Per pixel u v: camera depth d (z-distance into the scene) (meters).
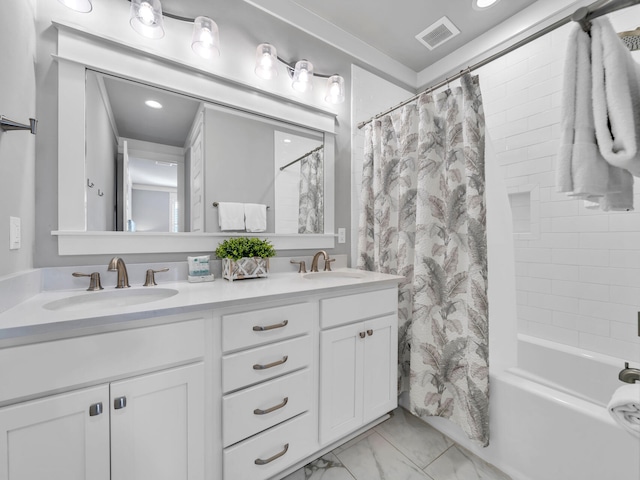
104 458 0.79
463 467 1.27
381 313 1.47
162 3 1.34
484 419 1.27
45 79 1.11
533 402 1.15
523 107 1.82
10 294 0.83
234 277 1.39
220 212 1.51
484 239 1.33
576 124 0.77
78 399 0.75
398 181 1.79
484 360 1.29
